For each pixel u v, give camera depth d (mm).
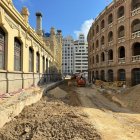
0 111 9852
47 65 42031
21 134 9492
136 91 20891
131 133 10109
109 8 40062
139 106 17094
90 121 11812
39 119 11359
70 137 9070
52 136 9250
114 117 13797
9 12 15453
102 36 45188
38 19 38625
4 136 8898
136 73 31734
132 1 32344
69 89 35906
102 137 9117
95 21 51062
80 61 166375
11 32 16625
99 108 17703
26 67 22125
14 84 17625
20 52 20516
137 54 32781
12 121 10984
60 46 84500
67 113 13250
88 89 36344
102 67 44906
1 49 15281
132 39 31750
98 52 48312
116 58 36906
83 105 18953
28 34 22703
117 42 36438
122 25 34875
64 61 166125
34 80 27000
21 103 13391
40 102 18312
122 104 19641
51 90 30062
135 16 31125
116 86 34000
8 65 16000
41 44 32094
